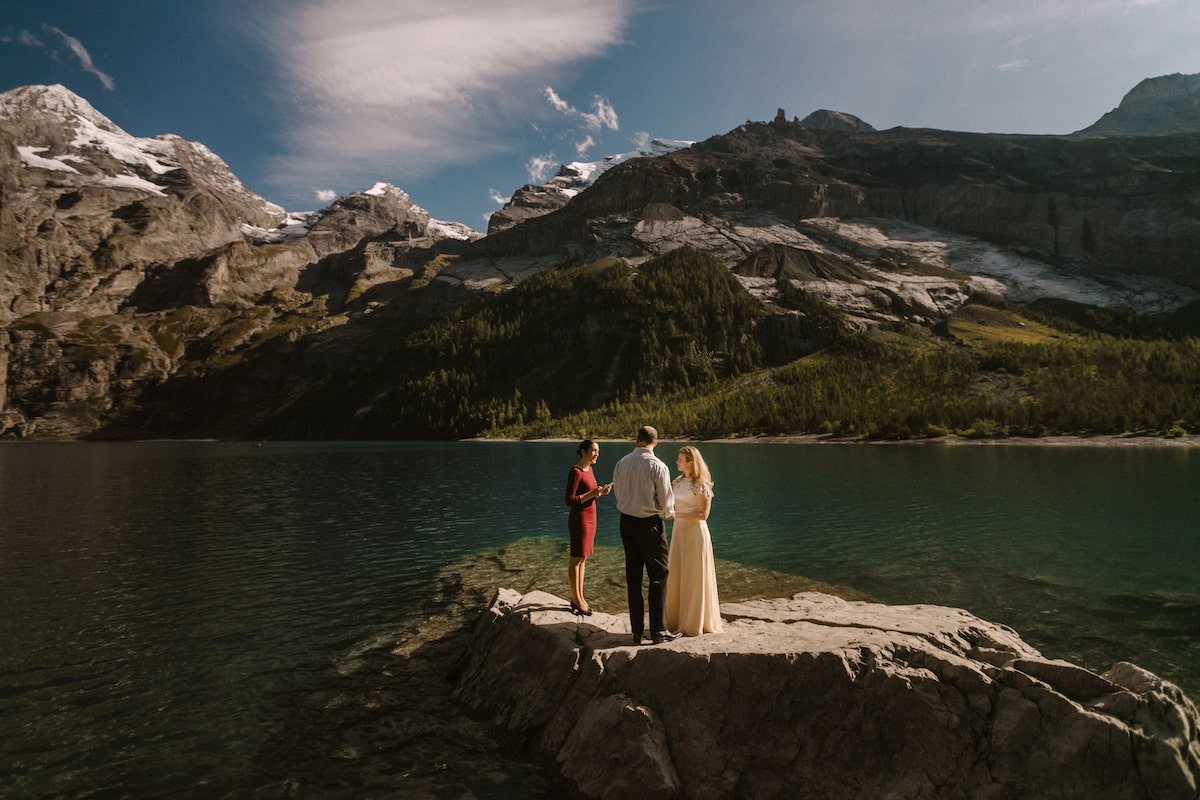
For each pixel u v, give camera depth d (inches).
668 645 357.1
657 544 382.0
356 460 3998.5
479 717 417.1
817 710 308.5
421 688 471.8
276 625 631.8
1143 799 266.7
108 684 482.9
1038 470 2201.0
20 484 2378.2
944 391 5600.4
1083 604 625.9
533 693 396.5
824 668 314.3
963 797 277.0
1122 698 287.7
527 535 1156.5
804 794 293.7
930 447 3924.7
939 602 649.6
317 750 378.6
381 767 358.0
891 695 301.0
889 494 1617.9
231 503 1715.1
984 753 284.8
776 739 309.1
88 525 1325.0
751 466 2684.5
